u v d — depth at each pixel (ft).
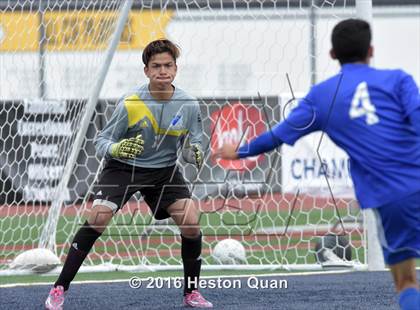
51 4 120.78
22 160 120.67
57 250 105.50
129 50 147.54
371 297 74.90
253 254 105.50
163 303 73.92
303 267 91.40
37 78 124.88
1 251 106.42
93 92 95.04
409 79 51.26
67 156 110.83
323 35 124.06
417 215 50.14
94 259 103.65
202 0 136.56
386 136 50.39
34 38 123.24
